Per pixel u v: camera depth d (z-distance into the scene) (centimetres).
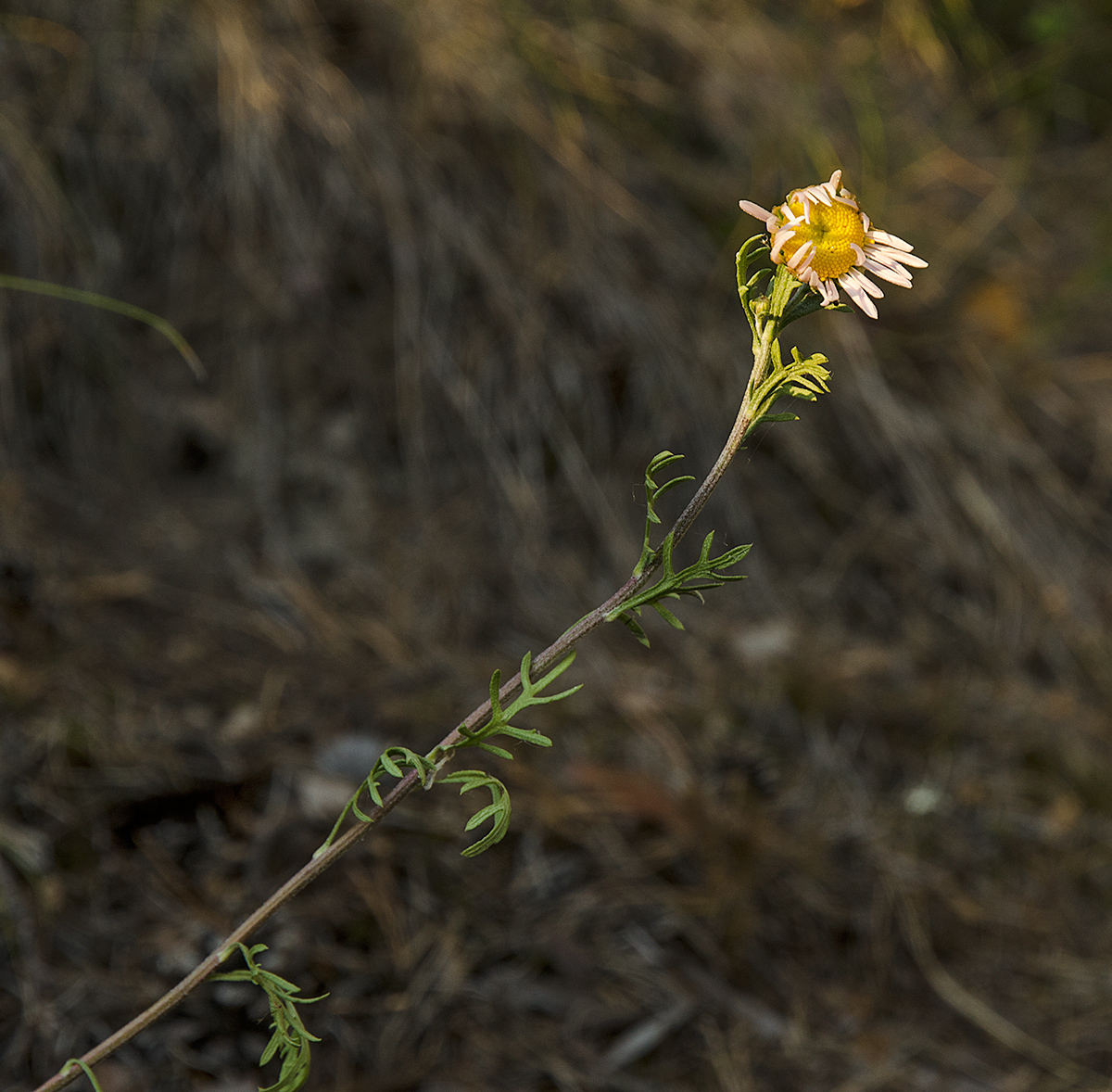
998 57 447
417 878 204
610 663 274
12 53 298
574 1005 194
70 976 172
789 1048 198
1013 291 379
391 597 277
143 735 216
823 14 417
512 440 308
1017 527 329
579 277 323
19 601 234
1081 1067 208
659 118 363
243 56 313
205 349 296
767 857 228
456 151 327
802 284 89
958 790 260
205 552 270
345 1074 173
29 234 285
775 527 314
